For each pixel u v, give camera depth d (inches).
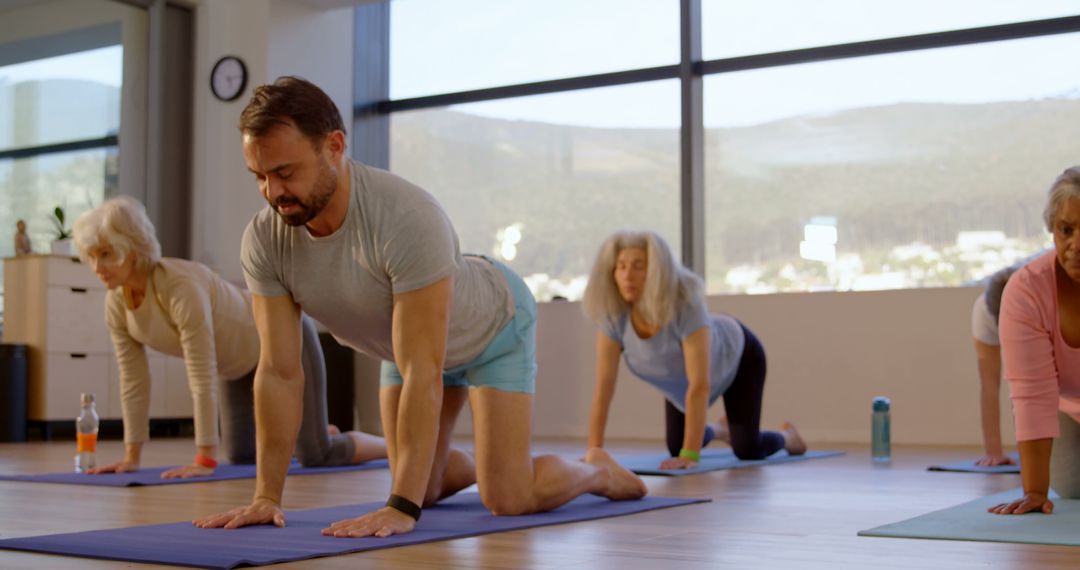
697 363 155.9
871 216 263.6
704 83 279.7
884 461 179.2
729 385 175.0
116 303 145.9
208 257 294.2
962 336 238.2
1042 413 96.7
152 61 294.5
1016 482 136.9
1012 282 98.2
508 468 95.9
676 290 152.2
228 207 294.7
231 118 295.3
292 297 87.2
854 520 97.2
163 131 296.7
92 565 71.0
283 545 77.2
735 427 176.9
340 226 81.3
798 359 253.1
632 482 111.5
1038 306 95.7
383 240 80.5
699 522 95.4
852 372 248.1
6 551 77.2
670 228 284.2
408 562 71.6
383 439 170.4
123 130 291.9
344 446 163.9
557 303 278.8
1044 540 80.7
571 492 102.0
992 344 158.9
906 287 259.1
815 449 217.0
